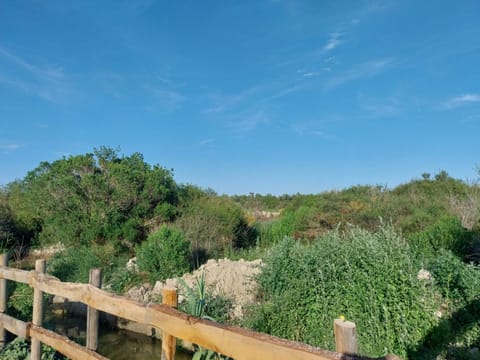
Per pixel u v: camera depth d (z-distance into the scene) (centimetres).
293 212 1449
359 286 476
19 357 428
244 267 809
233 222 1344
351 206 1269
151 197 1388
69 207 1339
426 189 1619
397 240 562
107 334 682
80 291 352
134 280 914
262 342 193
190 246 1079
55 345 376
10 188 1973
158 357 591
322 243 604
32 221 1509
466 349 446
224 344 214
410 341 427
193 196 1622
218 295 634
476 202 1077
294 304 506
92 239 1279
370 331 438
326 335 454
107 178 1375
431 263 596
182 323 247
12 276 469
